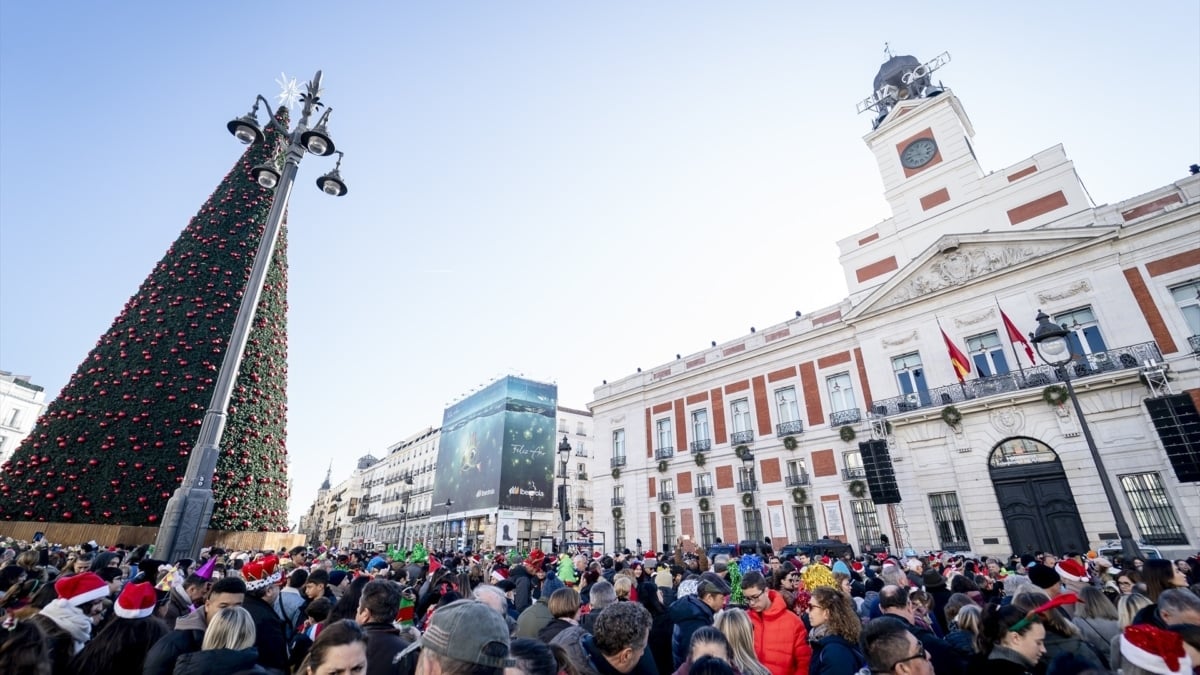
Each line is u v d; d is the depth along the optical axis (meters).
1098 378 17.56
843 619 4.21
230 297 17.06
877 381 23.61
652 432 32.53
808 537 23.88
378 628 3.70
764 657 4.50
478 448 55.84
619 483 33.59
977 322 21.42
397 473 80.12
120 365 15.31
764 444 26.80
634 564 10.38
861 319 24.78
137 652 3.34
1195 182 18.42
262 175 11.99
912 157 26.97
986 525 19.03
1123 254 18.81
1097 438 17.59
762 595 4.82
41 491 13.65
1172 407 15.75
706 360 31.56
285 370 18.14
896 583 6.01
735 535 26.36
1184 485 15.88
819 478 24.28
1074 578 5.74
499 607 4.42
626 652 3.38
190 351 15.82
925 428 21.31
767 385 27.80
